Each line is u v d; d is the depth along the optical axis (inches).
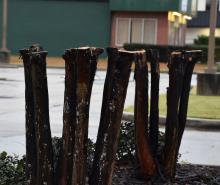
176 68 233.3
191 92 810.2
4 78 1026.7
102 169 190.9
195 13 2129.7
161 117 504.7
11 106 636.1
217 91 757.3
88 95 182.7
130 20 1689.2
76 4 1706.4
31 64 184.5
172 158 241.9
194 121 510.0
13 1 1724.9
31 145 197.2
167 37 1673.2
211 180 254.8
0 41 1743.4
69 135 185.9
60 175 188.9
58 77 1088.2
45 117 186.9
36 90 185.0
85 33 1710.1
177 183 245.8
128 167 267.9
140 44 1526.8
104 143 190.2
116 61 187.0
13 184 217.0
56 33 1724.9
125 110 561.9
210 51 767.7
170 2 1646.2
